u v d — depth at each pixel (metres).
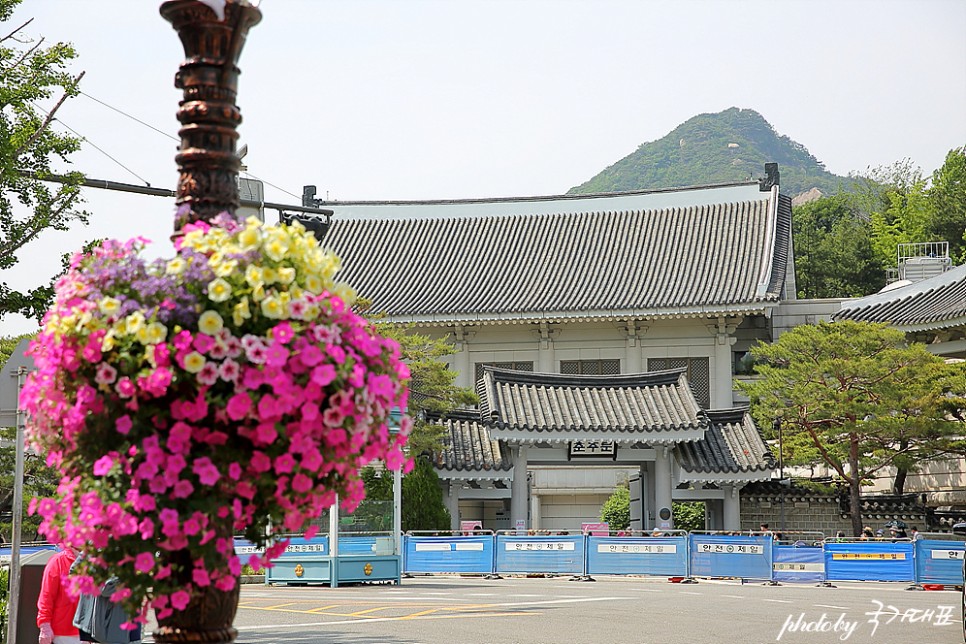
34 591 11.41
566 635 15.39
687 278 49.06
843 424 37.81
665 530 32.53
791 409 38.72
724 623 17.06
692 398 35.38
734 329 48.22
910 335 43.91
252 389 5.38
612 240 52.66
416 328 49.47
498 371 35.81
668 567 28.42
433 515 33.97
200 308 5.43
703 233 51.97
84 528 5.53
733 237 51.31
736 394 47.78
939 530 39.88
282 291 5.53
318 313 5.53
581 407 35.56
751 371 48.34
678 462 35.66
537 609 18.95
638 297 48.00
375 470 25.61
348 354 5.61
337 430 5.50
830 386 38.00
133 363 5.41
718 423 37.53
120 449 5.52
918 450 38.72
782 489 40.56
